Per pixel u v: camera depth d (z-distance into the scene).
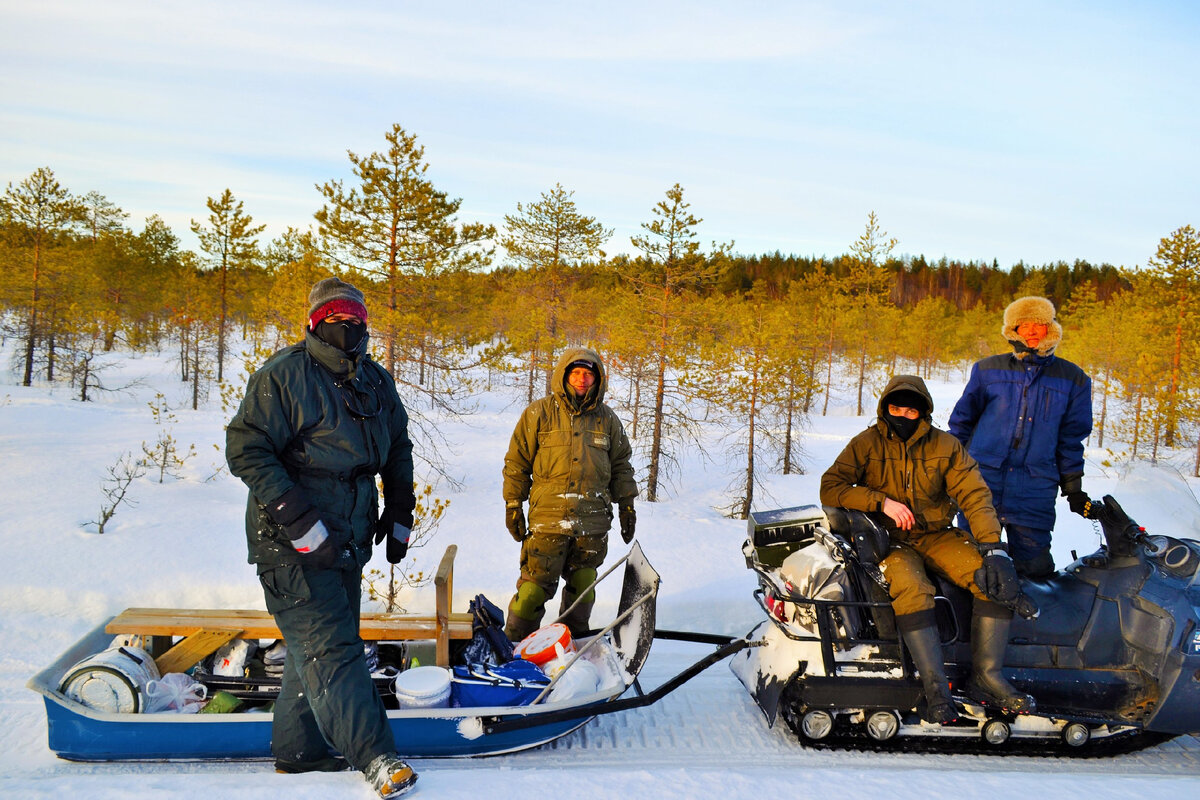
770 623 3.89
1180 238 21.69
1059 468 4.20
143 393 29.58
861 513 3.72
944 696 3.36
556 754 3.55
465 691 3.47
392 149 13.07
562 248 27.34
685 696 4.29
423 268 13.55
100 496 9.44
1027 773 3.16
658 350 13.49
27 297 28.48
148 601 5.72
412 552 7.00
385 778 2.56
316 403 2.91
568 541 4.37
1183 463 16.55
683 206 14.02
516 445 4.45
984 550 3.39
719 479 14.63
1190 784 2.86
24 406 21.47
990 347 48.25
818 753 3.63
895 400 3.62
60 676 3.38
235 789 2.51
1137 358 22.56
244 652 3.67
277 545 2.87
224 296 32.38
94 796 2.43
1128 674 3.56
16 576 5.94
